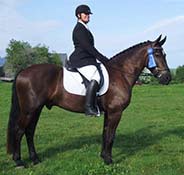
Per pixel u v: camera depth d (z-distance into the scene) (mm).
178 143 11383
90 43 8477
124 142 11523
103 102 8602
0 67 89875
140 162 9039
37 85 8258
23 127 8391
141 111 20406
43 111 20750
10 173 8148
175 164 8836
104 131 8922
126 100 8609
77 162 8953
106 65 8789
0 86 39312
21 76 8336
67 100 8516
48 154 9859
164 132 13586
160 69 8789
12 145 8516
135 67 8828
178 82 46750
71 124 15961
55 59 88500
